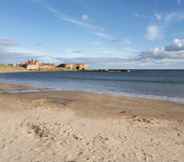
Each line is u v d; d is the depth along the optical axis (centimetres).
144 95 1905
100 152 545
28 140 626
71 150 555
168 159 504
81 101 1498
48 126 776
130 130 749
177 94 1972
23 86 3075
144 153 540
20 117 920
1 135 665
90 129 751
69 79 5478
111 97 1744
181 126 816
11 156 513
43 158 505
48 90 2423
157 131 742
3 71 17900
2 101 1423
